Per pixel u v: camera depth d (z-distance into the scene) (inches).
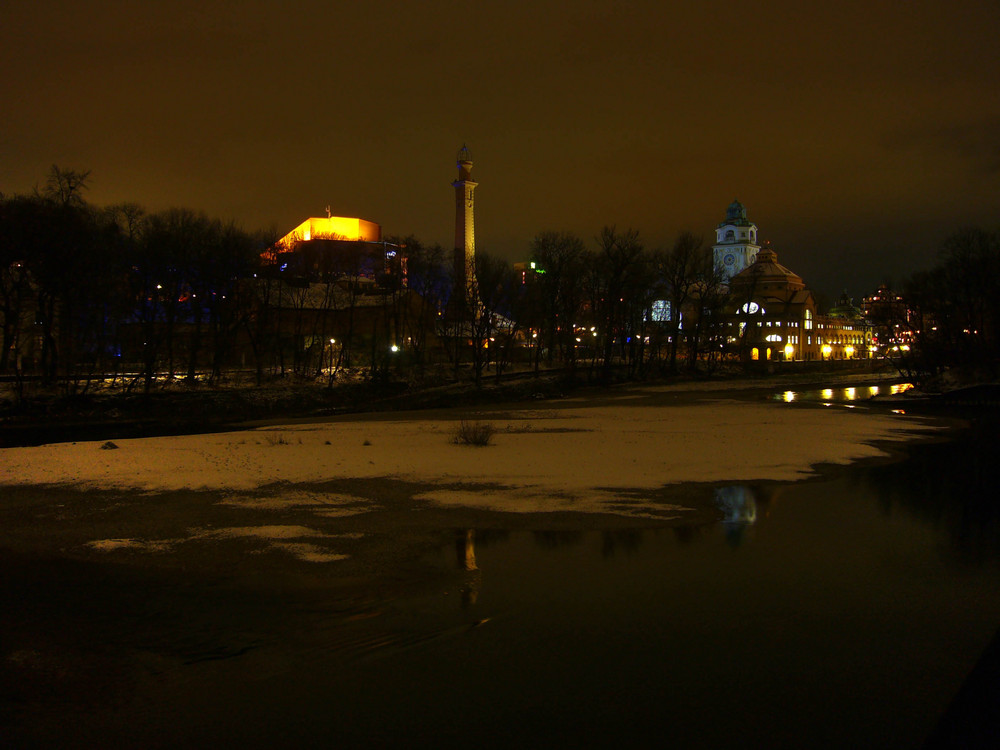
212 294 2812.5
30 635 409.1
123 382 2395.4
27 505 741.9
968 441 1395.2
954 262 3329.2
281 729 314.0
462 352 3774.6
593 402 2714.1
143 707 331.0
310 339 3531.0
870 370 4948.3
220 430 1737.2
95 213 2593.5
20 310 2327.8
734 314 5511.8
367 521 679.1
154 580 506.0
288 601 466.0
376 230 5802.2
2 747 296.8
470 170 5728.3
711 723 322.3
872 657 389.4
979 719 323.0
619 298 3745.1
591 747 302.2
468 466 1007.6
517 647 398.0
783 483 903.1
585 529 657.0
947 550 598.2
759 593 489.4
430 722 320.2
